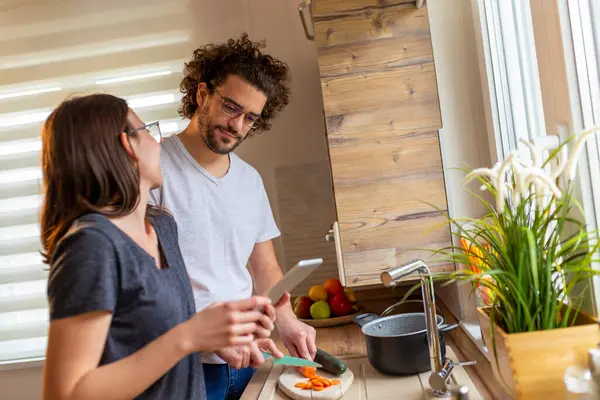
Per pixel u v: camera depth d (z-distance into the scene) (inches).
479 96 75.2
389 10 72.4
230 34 106.4
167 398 48.7
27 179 111.5
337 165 73.4
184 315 51.5
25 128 111.2
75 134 45.4
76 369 42.0
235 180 74.4
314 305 87.4
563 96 49.8
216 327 44.3
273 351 64.2
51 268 43.8
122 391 42.3
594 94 48.5
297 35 104.5
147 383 43.1
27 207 111.5
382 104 72.9
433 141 72.9
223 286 71.6
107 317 43.3
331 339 79.4
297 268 49.0
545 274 45.7
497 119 70.7
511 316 47.1
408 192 73.1
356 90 73.0
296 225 106.5
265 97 69.8
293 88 105.0
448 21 75.4
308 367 64.6
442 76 75.7
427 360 61.8
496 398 52.7
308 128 105.2
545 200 56.2
